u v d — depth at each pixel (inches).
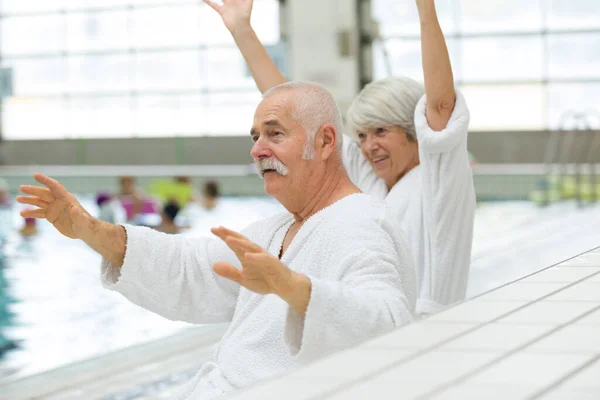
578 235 259.6
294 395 40.9
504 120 717.3
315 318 67.2
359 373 44.5
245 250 64.6
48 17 850.8
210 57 816.9
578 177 468.8
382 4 708.7
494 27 712.4
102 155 841.5
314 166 84.0
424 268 103.8
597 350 47.5
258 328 80.5
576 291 67.2
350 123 110.6
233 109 815.7
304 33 542.9
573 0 698.8
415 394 39.7
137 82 836.0
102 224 86.7
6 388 123.3
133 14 829.8
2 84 789.9
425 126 98.7
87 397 117.1
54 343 179.3
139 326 194.2
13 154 860.6
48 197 84.6
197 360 137.3
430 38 96.8
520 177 593.3
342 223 78.7
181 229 437.7
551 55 706.2
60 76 853.8
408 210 105.6
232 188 671.1
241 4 123.3
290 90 84.5
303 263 80.1
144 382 124.5
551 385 40.5
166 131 832.9
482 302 63.9
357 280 74.4
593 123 684.1
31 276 288.2
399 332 54.6
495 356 46.9
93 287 261.1
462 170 99.4
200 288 90.3
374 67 602.5
